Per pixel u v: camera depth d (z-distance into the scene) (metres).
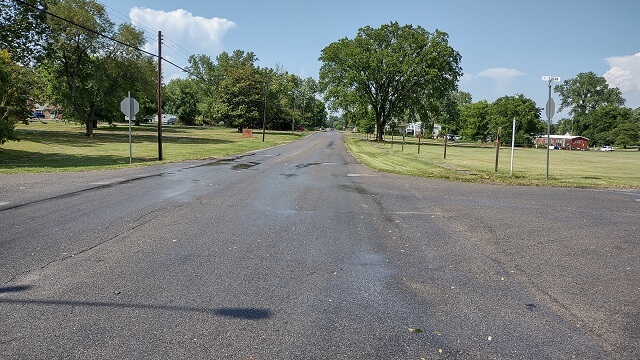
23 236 6.40
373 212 9.16
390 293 4.55
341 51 69.69
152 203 9.42
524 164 28.59
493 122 105.62
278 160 24.95
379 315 3.99
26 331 3.50
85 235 6.55
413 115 71.56
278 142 52.44
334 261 5.62
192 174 15.66
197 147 35.16
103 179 13.37
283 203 10.02
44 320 3.70
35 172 14.93
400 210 9.47
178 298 4.25
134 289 4.45
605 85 128.12
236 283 4.71
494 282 4.96
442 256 5.98
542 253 6.20
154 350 3.26
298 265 5.41
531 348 3.43
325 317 3.92
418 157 31.80
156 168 17.66
